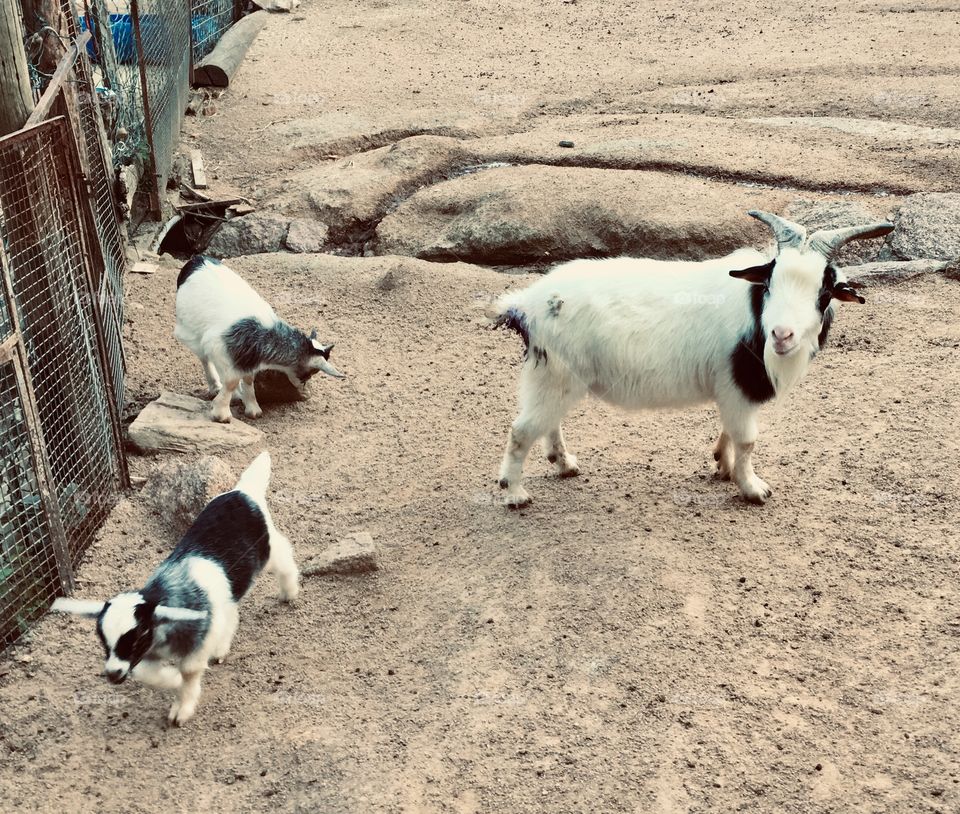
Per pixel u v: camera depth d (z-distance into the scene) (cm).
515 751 349
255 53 868
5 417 408
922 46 803
